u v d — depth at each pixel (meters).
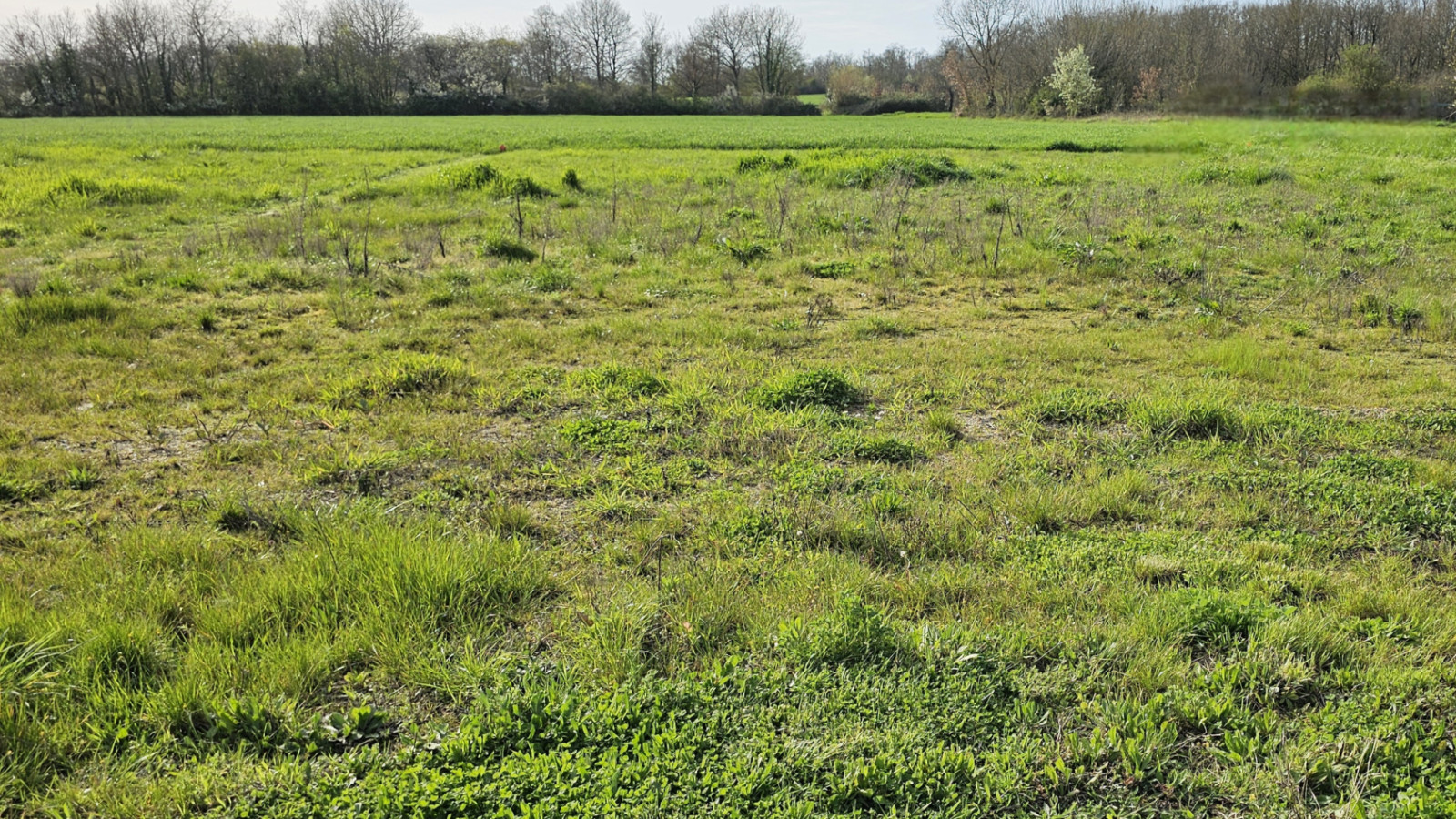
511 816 2.71
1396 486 5.21
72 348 7.61
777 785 2.90
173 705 3.17
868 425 6.29
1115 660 3.60
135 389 6.75
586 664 3.51
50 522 4.69
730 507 4.96
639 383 6.96
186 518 4.79
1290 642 3.65
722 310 9.45
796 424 6.20
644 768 2.91
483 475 5.37
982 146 29.42
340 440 5.89
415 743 3.08
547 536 4.67
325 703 3.33
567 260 11.40
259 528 4.65
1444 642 3.71
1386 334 8.70
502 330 8.52
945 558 4.45
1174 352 8.07
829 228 13.53
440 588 3.92
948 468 5.59
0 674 3.21
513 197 16.36
